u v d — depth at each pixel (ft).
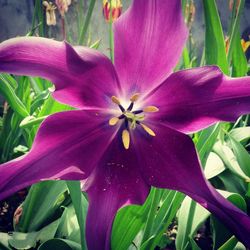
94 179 0.60
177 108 0.60
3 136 1.26
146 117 0.62
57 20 2.09
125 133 0.60
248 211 1.09
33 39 0.51
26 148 1.37
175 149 0.61
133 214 0.79
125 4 2.08
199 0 2.22
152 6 0.56
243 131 1.25
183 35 0.57
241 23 2.31
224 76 0.57
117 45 0.58
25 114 0.96
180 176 0.60
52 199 1.04
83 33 0.97
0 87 0.91
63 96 0.56
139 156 0.62
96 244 0.57
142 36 0.58
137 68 0.60
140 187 0.61
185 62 1.17
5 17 2.25
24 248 0.95
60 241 0.90
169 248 1.07
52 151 0.56
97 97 0.59
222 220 0.56
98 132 0.61
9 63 0.50
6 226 1.18
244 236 0.54
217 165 1.10
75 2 1.33
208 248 1.12
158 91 0.60
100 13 2.18
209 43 0.77
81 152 0.59
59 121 0.57
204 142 0.80
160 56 0.59
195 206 0.94
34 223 1.04
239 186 1.12
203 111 0.59
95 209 0.59
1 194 0.51
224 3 2.30
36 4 1.17
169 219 0.80
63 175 0.56
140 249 0.82
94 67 0.55
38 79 1.30
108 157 0.61
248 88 0.57
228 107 0.57
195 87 0.58
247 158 1.07
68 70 0.53
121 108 0.60
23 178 0.53
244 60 1.12
